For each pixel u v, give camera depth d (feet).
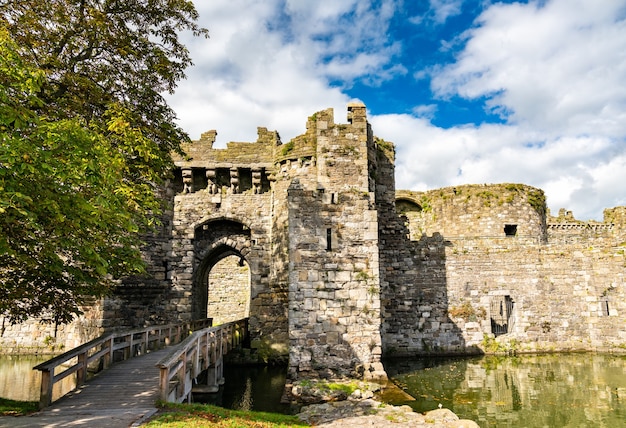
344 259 52.31
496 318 77.56
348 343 50.70
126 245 38.42
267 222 71.51
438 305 71.72
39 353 79.82
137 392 34.24
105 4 43.24
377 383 48.52
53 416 27.89
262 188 73.26
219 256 84.23
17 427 25.12
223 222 73.67
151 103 47.91
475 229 91.30
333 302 51.34
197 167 71.92
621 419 39.32
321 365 49.93
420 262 72.69
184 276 69.82
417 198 104.37
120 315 62.64
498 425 37.93
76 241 29.96
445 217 95.30
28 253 30.37
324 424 34.86
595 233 115.24
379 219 72.74
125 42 43.21
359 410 38.99
